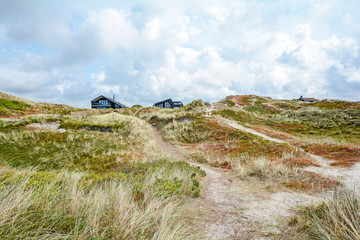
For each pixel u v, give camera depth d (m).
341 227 2.53
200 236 3.12
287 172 7.29
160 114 38.69
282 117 37.75
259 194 5.47
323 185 5.78
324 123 29.53
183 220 3.67
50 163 10.38
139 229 2.61
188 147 18.61
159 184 5.38
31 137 13.91
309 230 2.86
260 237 3.01
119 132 20.62
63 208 2.69
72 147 13.17
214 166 11.72
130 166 9.31
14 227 2.03
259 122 32.69
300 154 11.22
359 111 31.92
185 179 6.65
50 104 50.06
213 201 5.11
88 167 10.16
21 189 2.95
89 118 26.33
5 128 16.17
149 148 16.92
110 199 3.41
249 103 57.72
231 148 15.48
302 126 29.83
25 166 9.24
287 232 3.01
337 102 43.38
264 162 8.84
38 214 2.36
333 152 11.64
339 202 3.13
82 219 2.56
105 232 2.41
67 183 4.06
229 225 3.58
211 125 25.78
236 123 29.34
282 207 4.26
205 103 43.78
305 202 4.43
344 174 6.99
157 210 3.36
